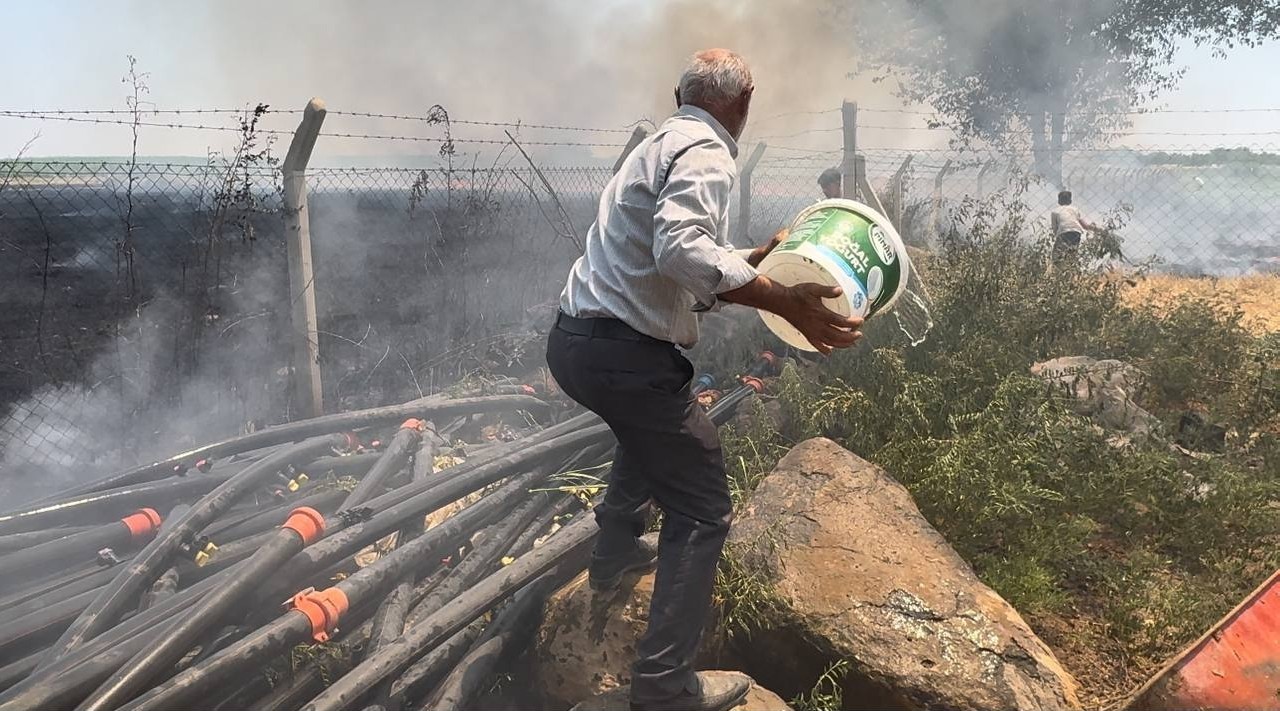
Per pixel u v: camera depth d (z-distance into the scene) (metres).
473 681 2.68
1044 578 3.18
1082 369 4.61
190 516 3.16
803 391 4.23
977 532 3.40
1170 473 3.72
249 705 2.54
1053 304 5.71
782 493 3.29
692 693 2.39
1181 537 3.58
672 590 2.36
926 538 3.07
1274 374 4.77
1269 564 3.34
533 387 5.68
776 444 4.16
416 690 2.71
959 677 2.53
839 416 4.31
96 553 3.15
